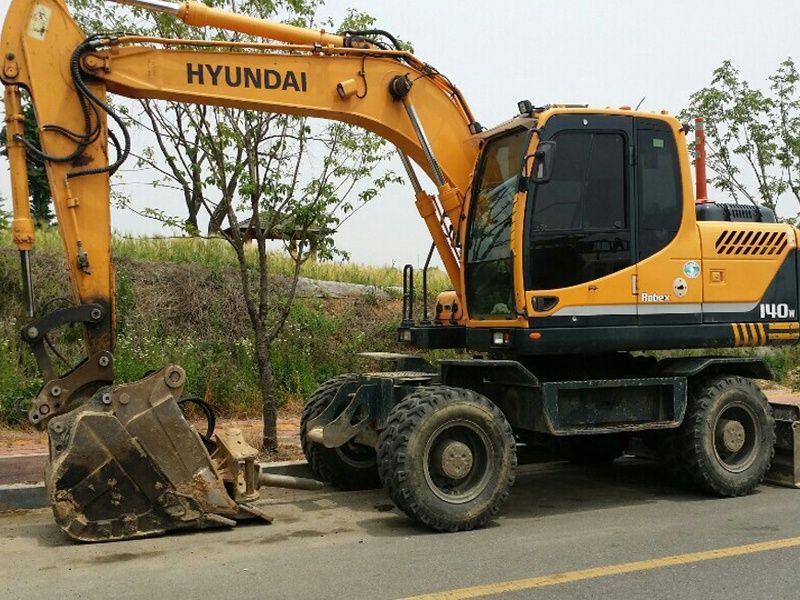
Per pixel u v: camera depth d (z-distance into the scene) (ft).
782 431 26.32
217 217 28.99
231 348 39.29
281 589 15.87
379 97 23.91
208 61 21.93
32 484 23.39
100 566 17.26
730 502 23.95
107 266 20.42
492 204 23.70
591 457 29.66
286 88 22.79
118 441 18.88
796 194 52.24
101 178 20.45
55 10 20.35
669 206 24.17
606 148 23.40
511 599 15.35
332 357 41.24
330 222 28.35
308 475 26.61
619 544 19.21
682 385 24.00
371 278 50.98
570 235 22.79
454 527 20.40
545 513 22.68
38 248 41.86
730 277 24.94
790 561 17.72
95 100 20.26
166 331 39.34
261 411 36.42
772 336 25.57
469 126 25.04
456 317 26.58
